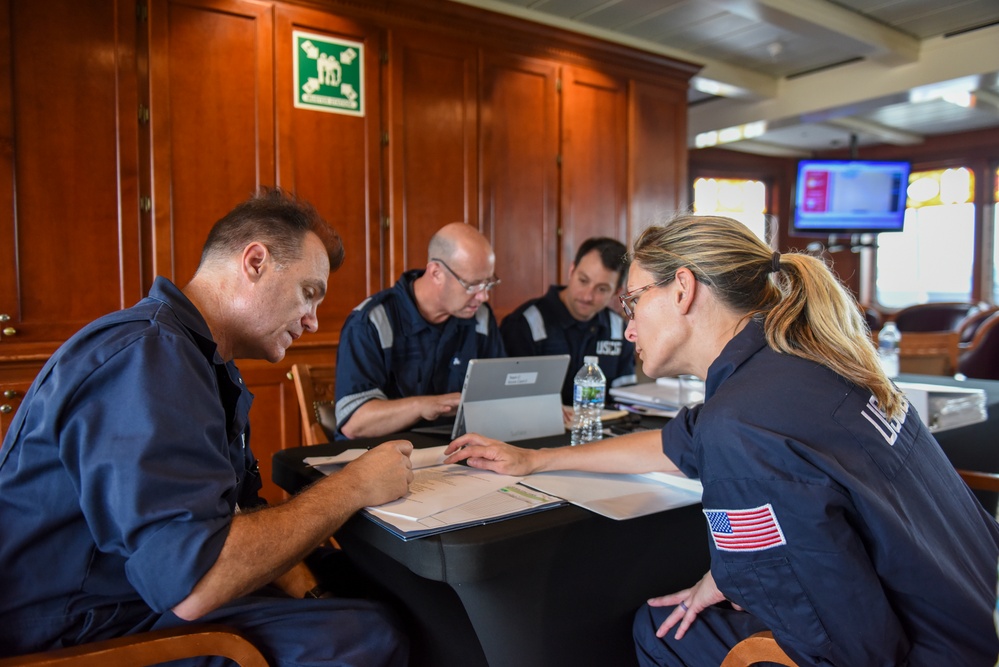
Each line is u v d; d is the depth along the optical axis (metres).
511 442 1.62
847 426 0.86
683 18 4.05
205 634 0.95
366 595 1.37
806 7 3.82
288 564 0.99
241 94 3.01
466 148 3.65
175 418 0.94
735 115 5.62
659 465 1.33
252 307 1.15
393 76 3.40
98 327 1.00
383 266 3.43
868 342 0.99
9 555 0.95
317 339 3.22
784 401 0.87
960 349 4.12
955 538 0.87
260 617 1.08
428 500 1.13
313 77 3.18
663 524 1.22
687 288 1.02
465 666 1.22
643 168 4.39
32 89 2.59
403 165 3.45
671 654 1.11
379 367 1.97
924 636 0.82
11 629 0.96
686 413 1.28
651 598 1.23
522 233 3.88
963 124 6.44
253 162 3.05
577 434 1.66
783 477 0.81
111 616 1.01
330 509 1.04
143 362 0.95
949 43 4.43
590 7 3.87
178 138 2.88
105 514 0.91
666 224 1.10
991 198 6.62
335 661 1.07
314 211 1.28
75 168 2.68
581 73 4.07
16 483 0.95
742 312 1.02
